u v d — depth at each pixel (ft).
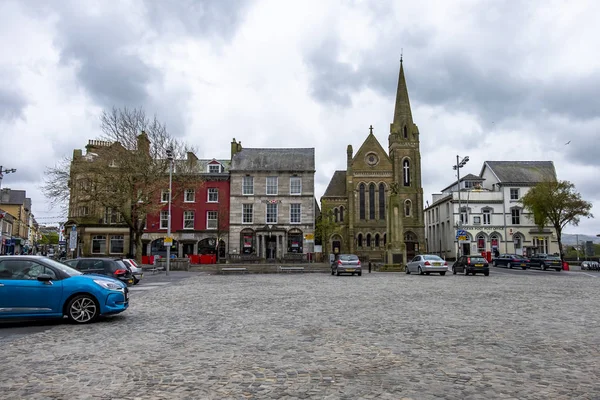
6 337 31.81
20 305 36.27
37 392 19.31
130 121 140.87
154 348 27.86
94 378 21.35
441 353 26.30
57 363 24.22
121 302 39.27
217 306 49.11
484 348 27.55
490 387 19.92
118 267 69.72
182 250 187.32
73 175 139.64
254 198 191.42
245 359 25.03
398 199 141.49
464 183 248.11
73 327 35.78
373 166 227.40
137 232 140.97
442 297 57.47
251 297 58.65
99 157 138.92
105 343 29.48
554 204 176.86
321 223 214.07
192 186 163.43
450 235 229.86
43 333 33.17
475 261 116.67
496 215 224.74
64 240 181.06
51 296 36.96
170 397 18.67
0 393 19.19
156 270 127.03
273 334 32.35
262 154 200.85
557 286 76.69
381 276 111.24
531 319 38.78
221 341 29.96
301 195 192.03
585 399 18.40
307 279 98.73
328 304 50.16
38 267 37.91
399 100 239.50
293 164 195.62
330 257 161.38
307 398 18.54
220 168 199.72
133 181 139.74
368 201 224.94
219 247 186.91
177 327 35.47
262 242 188.85
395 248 139.13
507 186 226.17
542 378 21.29
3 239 225.76
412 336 31.30
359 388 19.80
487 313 42.57
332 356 25.66
